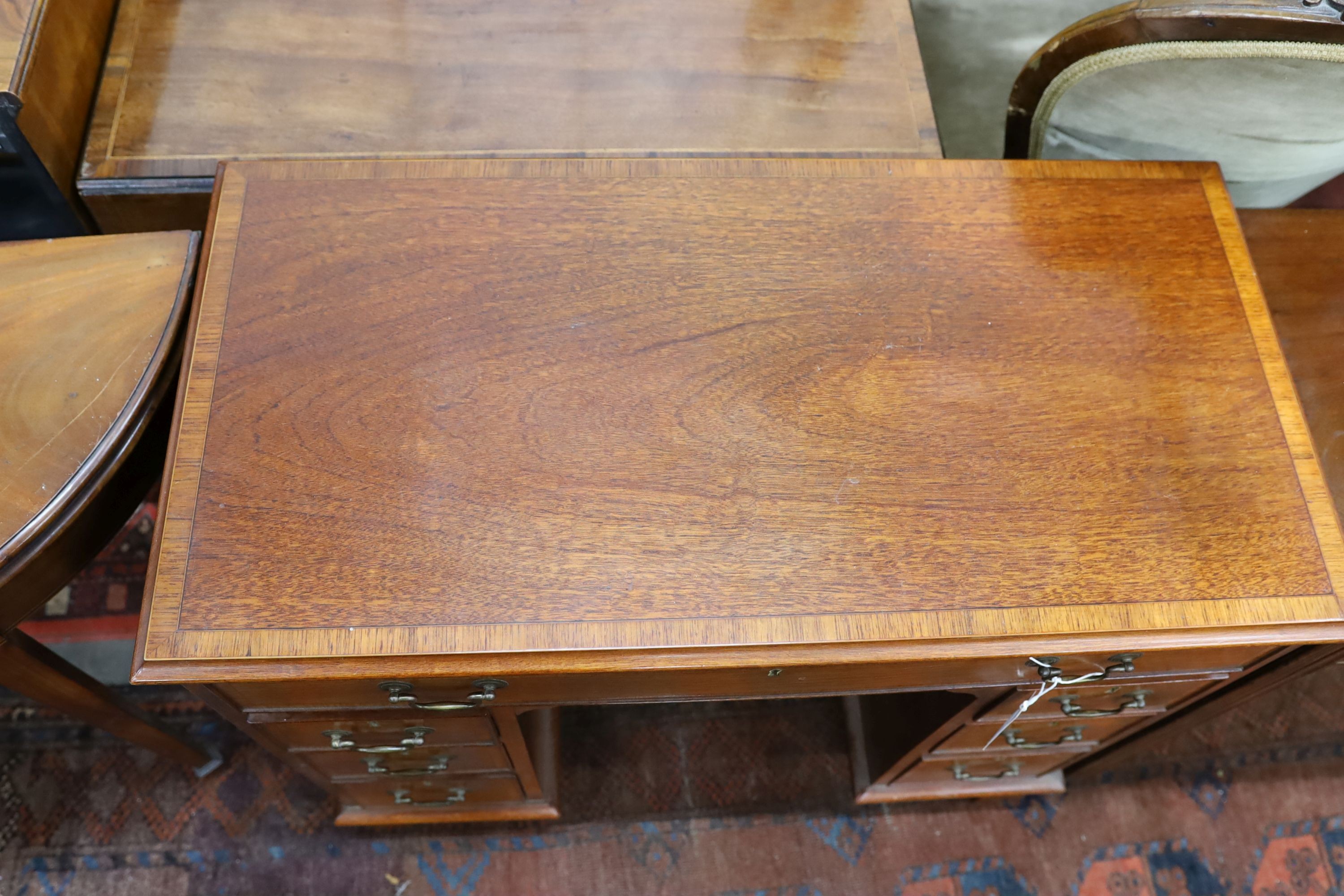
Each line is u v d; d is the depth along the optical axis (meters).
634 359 0.75
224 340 0.73
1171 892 1.16
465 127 0.90
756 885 1.15
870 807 1.20
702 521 0.69
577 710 1.23
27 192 0.91
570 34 0.96
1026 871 1.17
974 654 0.67
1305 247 1.04
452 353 0.74
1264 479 0.73
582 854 1.15
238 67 0.91
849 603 0.67
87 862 1.10
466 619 0.65
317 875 1.12
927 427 0.74
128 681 1.20
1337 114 0.85
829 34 0.99
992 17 1.15
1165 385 0.77
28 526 0.69
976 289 0.80
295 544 0.66
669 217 0.81
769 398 0.74
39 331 0.75
